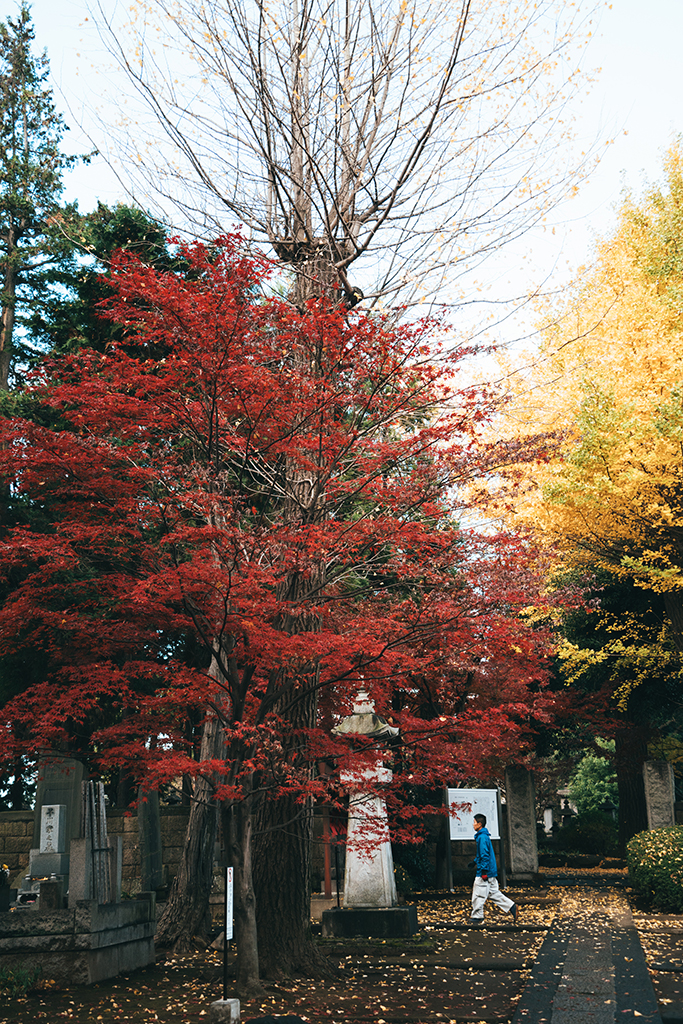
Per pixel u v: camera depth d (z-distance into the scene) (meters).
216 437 8.70
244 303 8.05
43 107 19.03
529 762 20.12
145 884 14.44
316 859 17.11
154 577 7.90
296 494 10.02
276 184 10.99
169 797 19.72
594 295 17.38
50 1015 7.77
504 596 9.54
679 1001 7.62
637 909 14.46
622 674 21.92
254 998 8.28
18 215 19.06
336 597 9.47
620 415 14.03
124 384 8.65
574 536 15.66
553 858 25.81
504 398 8.83
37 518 15.64
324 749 9.51
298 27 10.62
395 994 8.41
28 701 9.62
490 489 10.45
